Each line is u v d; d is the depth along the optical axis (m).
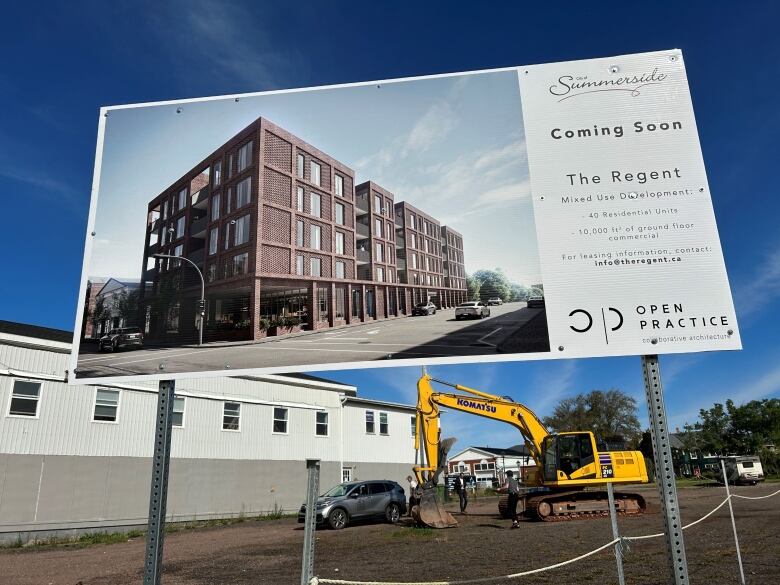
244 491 23.48
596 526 15.45
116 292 4.27
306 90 4.80
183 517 21.00
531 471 20.50
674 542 3.18
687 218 3.92
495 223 4.17
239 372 3.98
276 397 25.77
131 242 4.42
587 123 4.19
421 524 16.53
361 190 4.54
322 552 11.98
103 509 18.62
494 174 4.25
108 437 19.22
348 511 17.39
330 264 4.49
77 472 18.20
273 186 4.65
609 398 63.31
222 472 22.86
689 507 21.28
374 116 4.67
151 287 4.34
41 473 17.36
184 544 14.77
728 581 7.28
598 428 62.19
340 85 4.77
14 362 17.38
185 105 4.73
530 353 3.79
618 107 4.18
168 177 4.57
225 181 4.62
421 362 3.87
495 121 4.34
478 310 3.99
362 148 4.61
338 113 4.71
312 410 27.36
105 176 4.54
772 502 22.86
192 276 4.43
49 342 18.12
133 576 10.01
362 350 4.06
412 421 33.66
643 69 4.24
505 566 9.22
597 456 18.58
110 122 4.66
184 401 22.28
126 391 19.98
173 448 21.48
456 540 13.30
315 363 3.91
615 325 3.76
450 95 4.53
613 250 3.91
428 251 4.24
